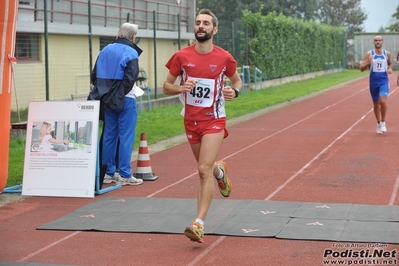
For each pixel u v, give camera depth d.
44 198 15.70
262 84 57.19
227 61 12.02
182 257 10.89
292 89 56.19
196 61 11.92
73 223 13.12
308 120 32.53
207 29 11.80
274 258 10.67
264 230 12.22
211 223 12.84
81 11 39.06
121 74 16.56
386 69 25.83
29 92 32.59
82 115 15.96
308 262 10.42
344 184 16.53
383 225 12.36
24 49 32.53
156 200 15.09
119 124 16.97
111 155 17.25
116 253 11.18
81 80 38.12
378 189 15.85
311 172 18.31
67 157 15.84
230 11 96.38
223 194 13.31
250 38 55.50
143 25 46.69
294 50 68.25
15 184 17.36
